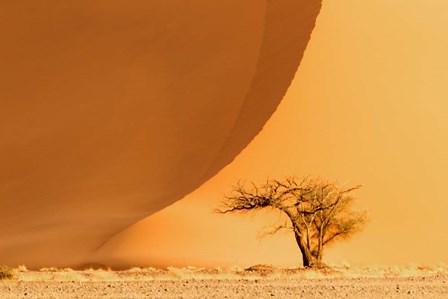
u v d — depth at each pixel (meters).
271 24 151.75
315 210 104.62
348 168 130.62
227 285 74.44
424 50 139.00
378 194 128.88
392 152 132.12
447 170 131.50
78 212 147.75
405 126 134.00
